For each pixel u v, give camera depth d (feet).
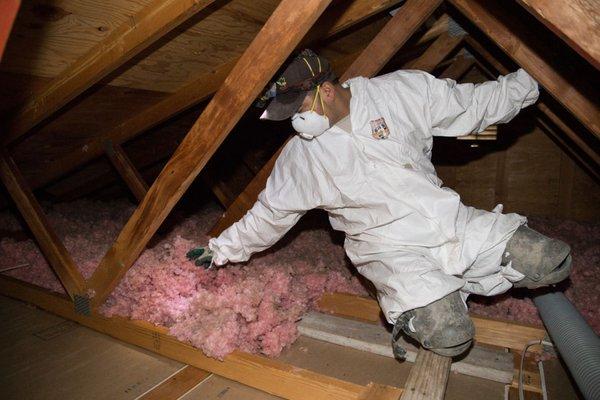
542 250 3.76
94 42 4.39
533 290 4.98
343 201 4.23
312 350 4.64
